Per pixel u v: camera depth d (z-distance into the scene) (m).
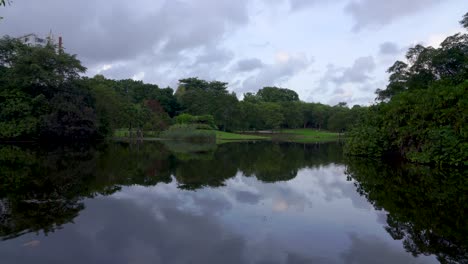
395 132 21.83
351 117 75.38
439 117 17.91
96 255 5.66
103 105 42.56
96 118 38.69
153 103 63.97
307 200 10.02
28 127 33.09
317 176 14.86
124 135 53.28
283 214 8.39
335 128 80.88
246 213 8.45
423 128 18.98
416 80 33.34
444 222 7.73
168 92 83.00
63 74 38.38
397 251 5.99
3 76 35.94
